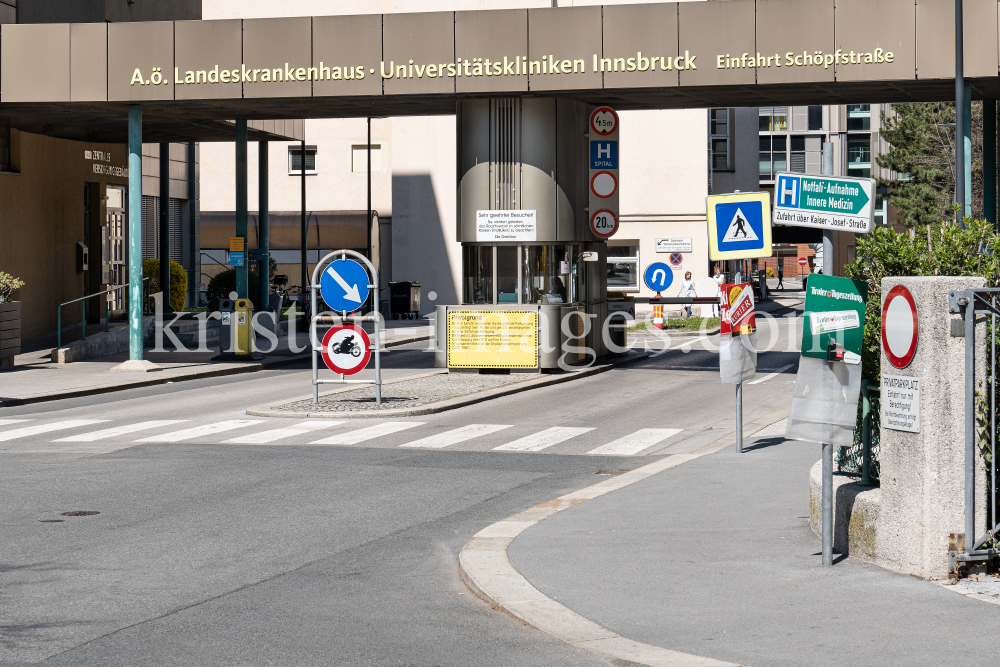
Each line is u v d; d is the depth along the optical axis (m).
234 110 26.92
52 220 32.50
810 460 13.40
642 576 8.07
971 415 7.54
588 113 26.27
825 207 8.37
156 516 10.80
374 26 24.05
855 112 94.81
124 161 36.81
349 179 55.81
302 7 54.88
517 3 49.66
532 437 16.31
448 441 15.91
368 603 7.81
